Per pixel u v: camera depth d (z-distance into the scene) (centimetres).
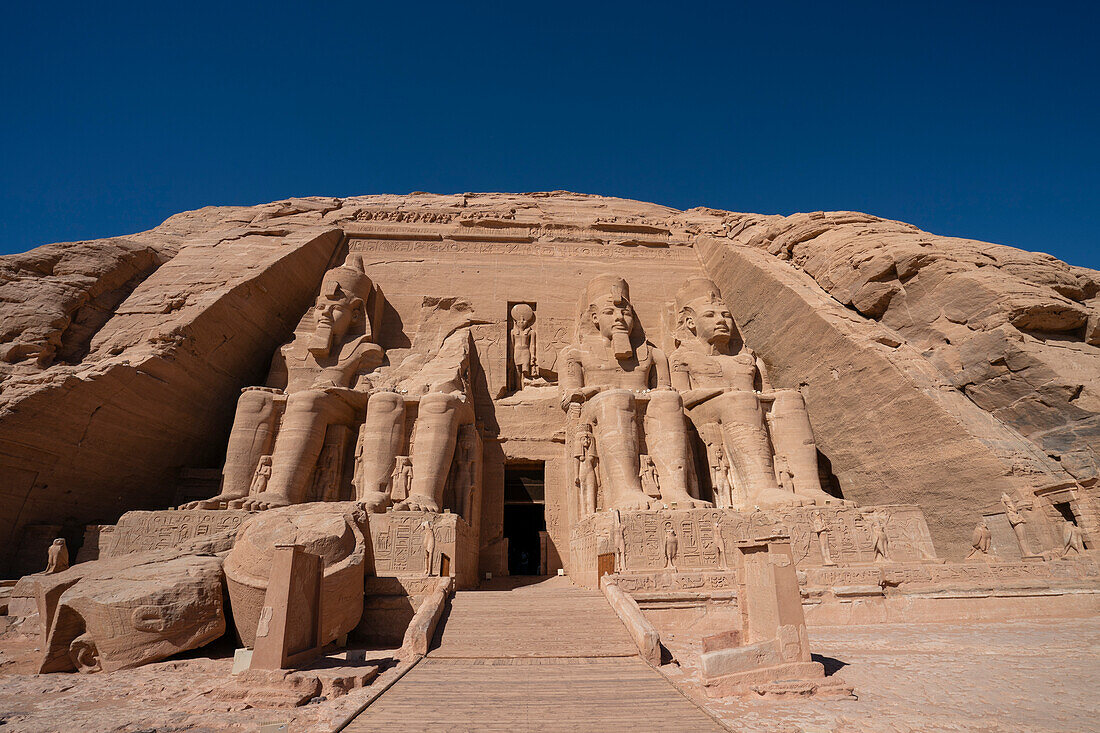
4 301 1145
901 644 744
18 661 659
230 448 1190
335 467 1243
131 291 1386
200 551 800
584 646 685
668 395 1309
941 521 1137
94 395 1062
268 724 421
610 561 1000
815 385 1435
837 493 1412
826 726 418
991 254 1333
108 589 678
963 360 1217
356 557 791
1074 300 1295
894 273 1380
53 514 1027
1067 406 1076
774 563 567
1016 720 423
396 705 488
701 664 523
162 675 616
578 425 1332
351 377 1404
